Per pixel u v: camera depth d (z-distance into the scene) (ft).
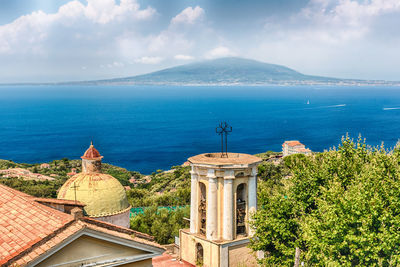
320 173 92.07
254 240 90.63
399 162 94.38
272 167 259.60
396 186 78.54
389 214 72.54
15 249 51.08
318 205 83.97
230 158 93.30
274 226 83.76
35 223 57.41
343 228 73.87
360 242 71.00
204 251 90.48
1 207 66.08
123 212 112.98
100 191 110.73
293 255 83.56
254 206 92.48
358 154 101.91
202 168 90.33
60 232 53.93
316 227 77.61
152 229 147.64
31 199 71.46
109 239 57.62
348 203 75.05
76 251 55.42
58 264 53.83
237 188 93.97
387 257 72.13
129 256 60.34
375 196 75.20
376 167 87.56
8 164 481.87
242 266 90.07
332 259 74.38
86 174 114.93
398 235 69.72
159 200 228.43
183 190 238.07
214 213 88.94
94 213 108.17
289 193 93.45
